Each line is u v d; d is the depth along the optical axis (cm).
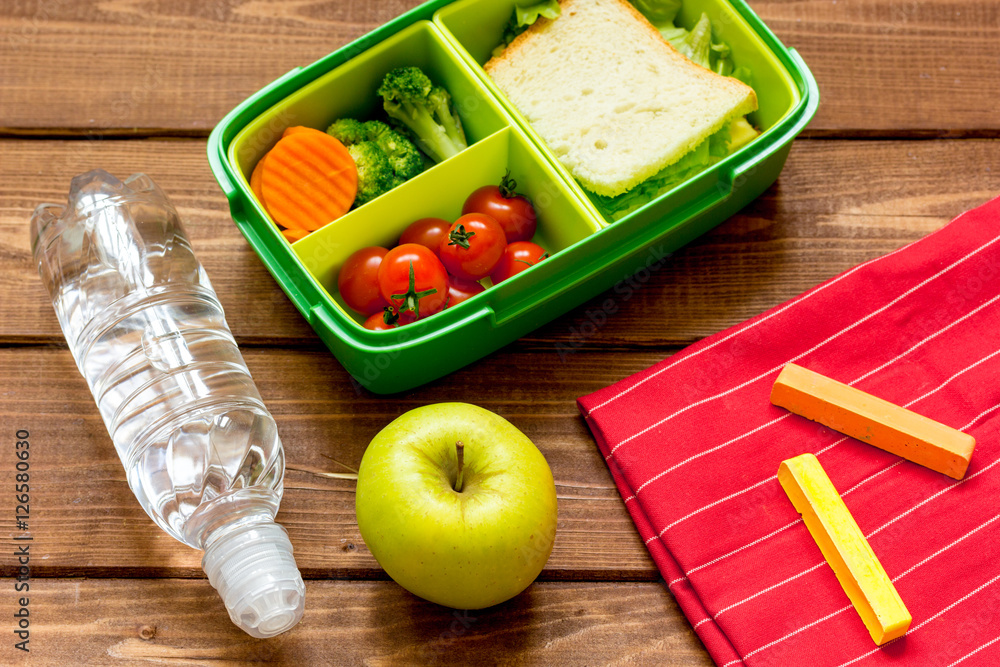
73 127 129
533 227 118
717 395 112
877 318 116
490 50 132
